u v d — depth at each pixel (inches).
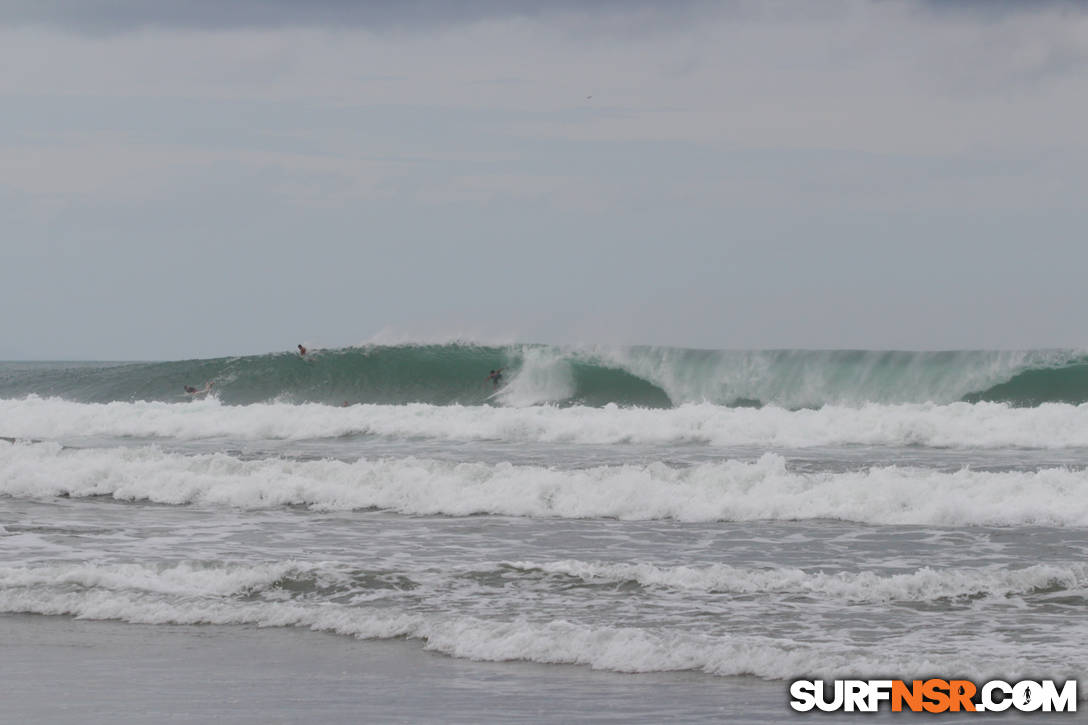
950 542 2310.5
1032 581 1895.9
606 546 2299.5
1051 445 3732.8
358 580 1950.1
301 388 5757.9
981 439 3786.9
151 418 4382.4
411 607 1813.5
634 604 1811.0
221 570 1990.7
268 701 1374.3
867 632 1656.0
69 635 1692.9
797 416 4074.8
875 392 5349.4
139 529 2481.5
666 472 2898.6
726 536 2399.1
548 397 5556.1
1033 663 1496.1
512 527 2513.5
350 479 2938.0
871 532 2426.2
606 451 3690.9
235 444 3983.8
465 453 3641.7
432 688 1432.1
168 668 1521.9
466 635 1642.5
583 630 1630.2
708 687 1433.3
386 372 5757.9
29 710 1334.9
